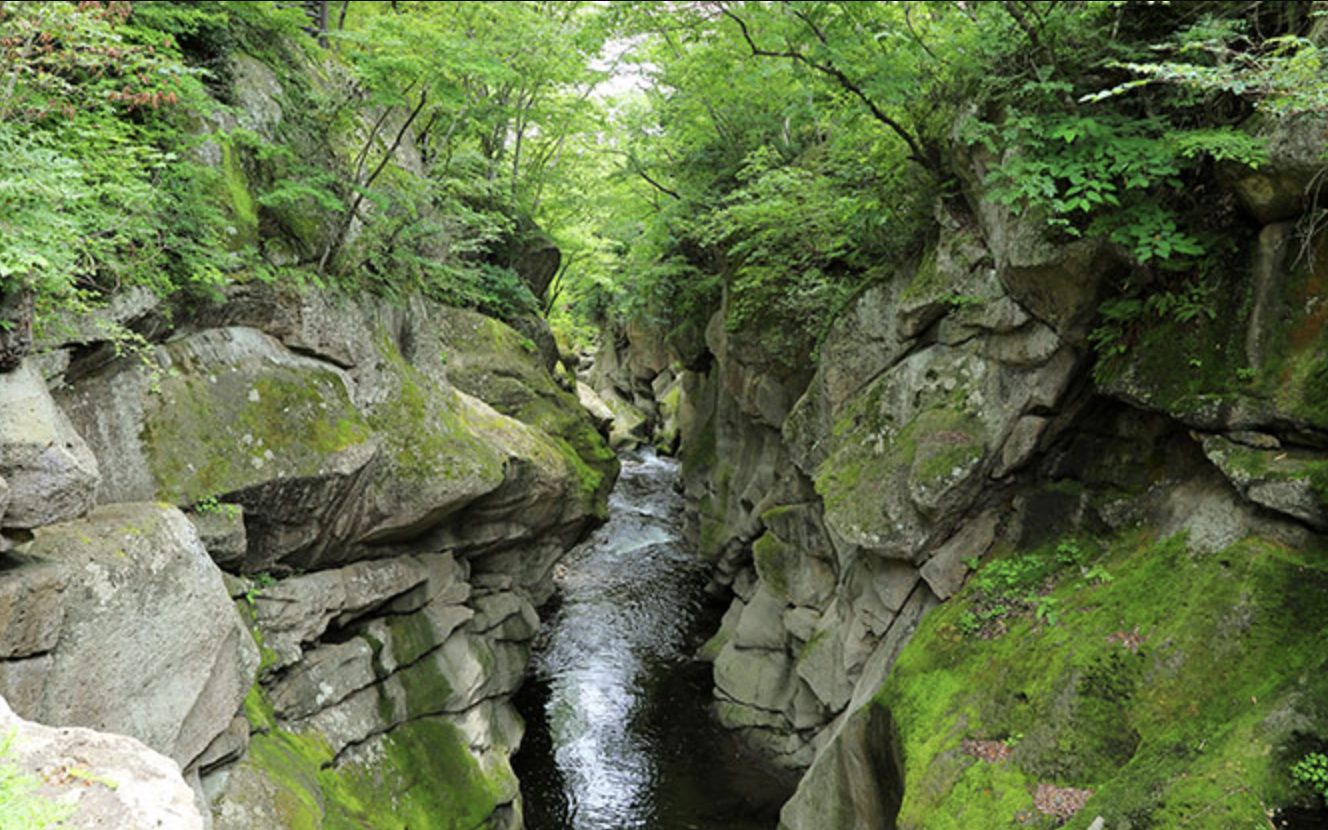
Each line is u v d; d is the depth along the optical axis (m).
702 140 18.81
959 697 8.10
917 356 10.76
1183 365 7.67
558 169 23.12
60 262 5.36
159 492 7.56
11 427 5.19
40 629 5.12
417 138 16.36
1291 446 6.89
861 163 12.89
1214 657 6.57
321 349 9.77
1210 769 5.82
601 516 15.38
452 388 13.02
